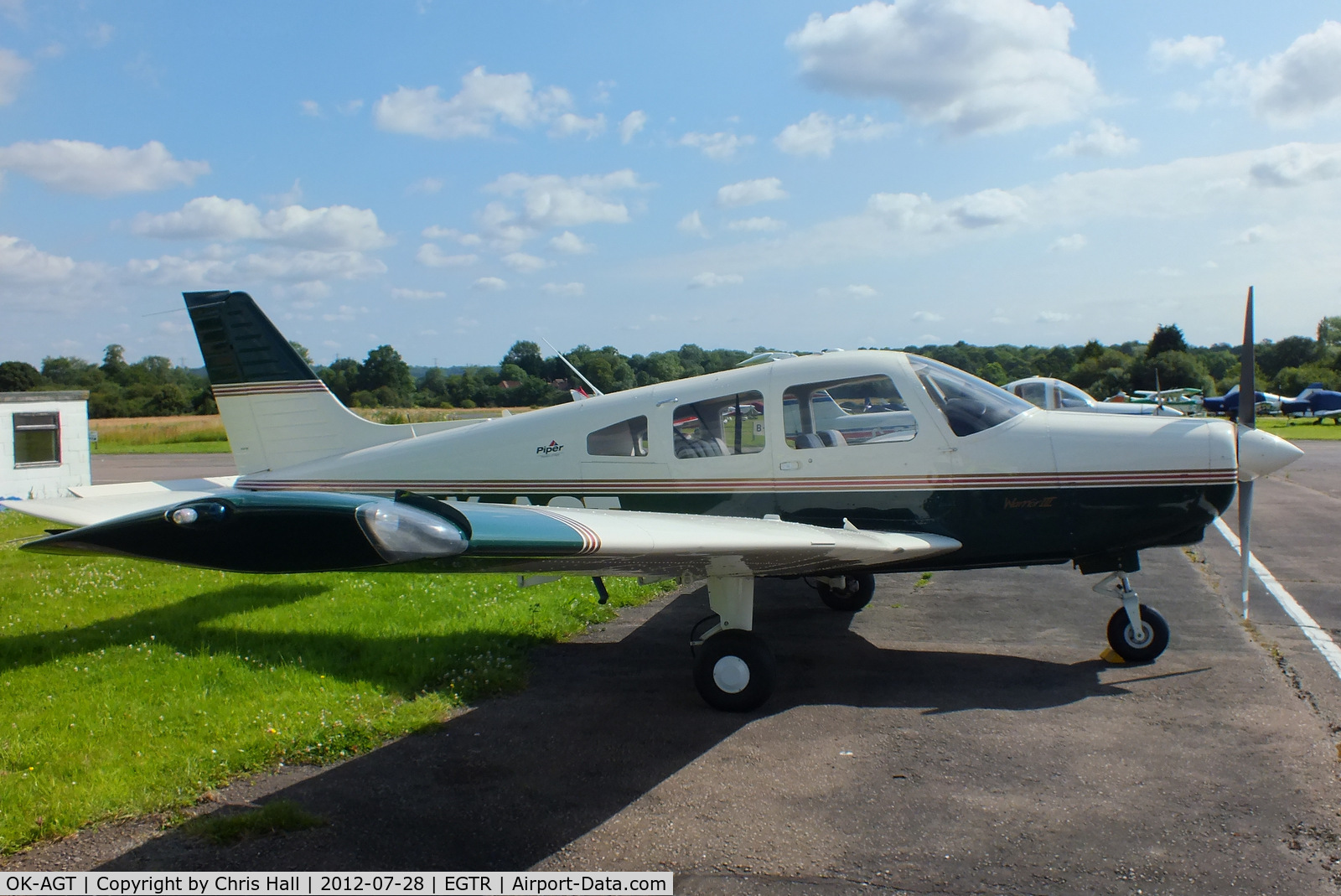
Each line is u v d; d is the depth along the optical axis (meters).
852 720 4.05
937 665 4.91
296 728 3.84
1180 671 4.65
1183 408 31.41
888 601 6.54
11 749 3.58
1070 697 4.30
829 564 4.61
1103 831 2.92
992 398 5.09
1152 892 2.56
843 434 5.11
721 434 5.24
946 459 4.89
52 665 4.78
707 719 4.10
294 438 6.54
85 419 14.38
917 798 3.21
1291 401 36.50
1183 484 4.68
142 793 3.24
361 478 6.06
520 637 5.39
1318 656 4.84
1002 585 7.02
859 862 2.76
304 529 2.96
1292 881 2.59
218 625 5.63
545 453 5.60
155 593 6.62
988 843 2.86
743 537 3.87
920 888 2.60
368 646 5.13
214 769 3.45
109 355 100.75
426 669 4.66
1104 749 3.62
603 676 4.81
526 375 62.72
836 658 5.08
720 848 2.86
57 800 3.14
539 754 3.69
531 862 2.79
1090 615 5.96
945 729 3.90
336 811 3.16
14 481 13.30
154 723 3.91
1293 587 6.64
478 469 5.76
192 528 3.09
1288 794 3.16
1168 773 3.37
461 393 63.41
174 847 2.91
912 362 5.12
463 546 2.99
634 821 3.06
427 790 3.34
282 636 5.35
